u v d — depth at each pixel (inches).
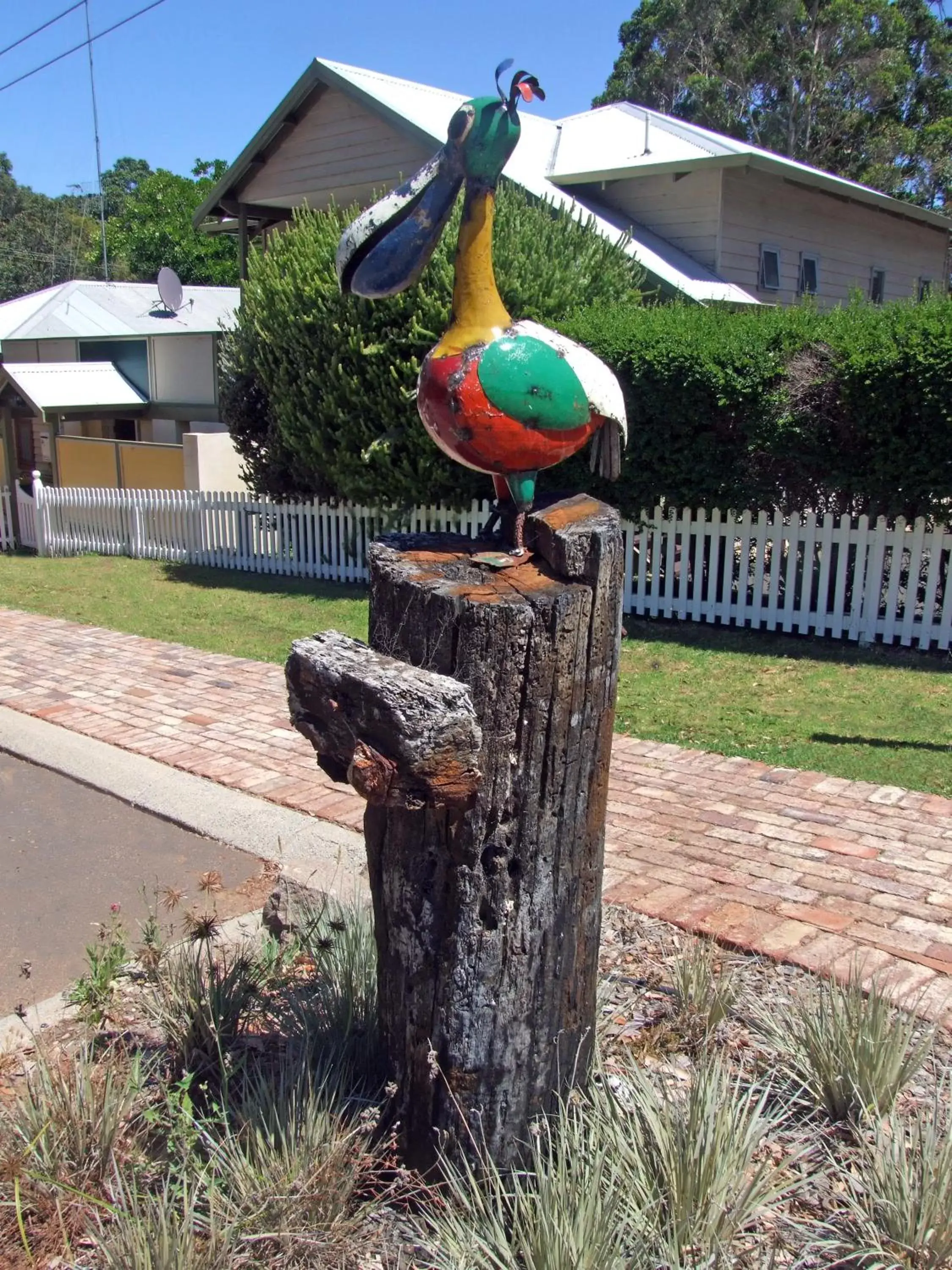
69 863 199.3
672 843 197.9
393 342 429.4
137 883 190.2
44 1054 124.4
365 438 449.1
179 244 1434.5
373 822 105.7
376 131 602.9
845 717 281.9
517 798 98.5
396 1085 108.4
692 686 315.0
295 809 219.5
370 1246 98.9
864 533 353.1
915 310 348.5
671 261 556.7
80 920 176.6
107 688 320.8
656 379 373.7
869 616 356.2
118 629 414.0
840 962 150.1
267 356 480.7
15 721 285.4
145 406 763.4
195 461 618.2
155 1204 97.8
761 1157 109.7
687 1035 131.0
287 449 516.1
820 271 687.7
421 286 421.7
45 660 360.2
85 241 2310.5
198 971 134.2
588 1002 112.7
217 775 241.4
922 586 362.9
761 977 147.6
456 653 96.6
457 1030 102.0
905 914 167.0
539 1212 91.6
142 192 1473.9
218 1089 120.6
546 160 632.4
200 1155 108.7
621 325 386.6
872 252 745.0
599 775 106.1
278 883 169.9
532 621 95.1
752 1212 97.2
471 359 103.5
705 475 380.5
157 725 282.2
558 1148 104.7
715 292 528.4
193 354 727.7
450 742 86.5
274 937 160.4
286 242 486.9
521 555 108.7
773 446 358.3
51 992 153.3
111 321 806.5
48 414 721.6
